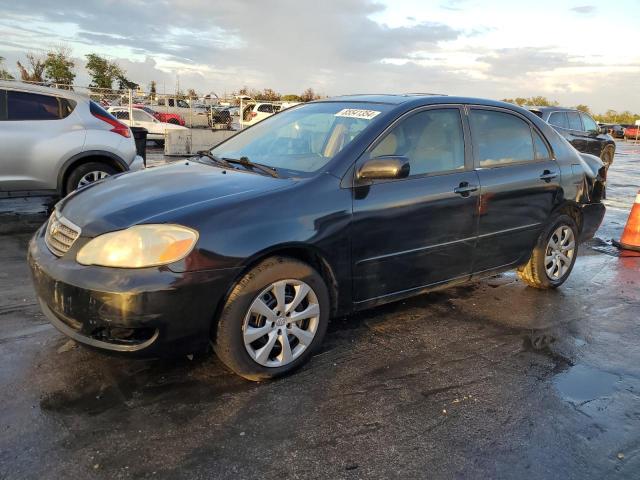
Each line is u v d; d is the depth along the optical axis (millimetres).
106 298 2717
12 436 2596
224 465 2475
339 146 3621
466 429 2824
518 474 2498
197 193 3189
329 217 3279
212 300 2896
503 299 4793
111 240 2826
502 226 4359
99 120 7262
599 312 4598
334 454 2586
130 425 2725
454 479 2451
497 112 4504
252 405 2949
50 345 3506
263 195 3137
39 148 6742
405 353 3650
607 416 3006
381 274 3633
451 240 3992
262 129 4434
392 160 3307
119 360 3344
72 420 2744
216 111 24688
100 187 3551
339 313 3529
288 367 3254
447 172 3967
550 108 14828
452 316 4340
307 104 4602
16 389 2990
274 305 3160
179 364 3334
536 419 2943
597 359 3707
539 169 4652
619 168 18547
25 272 4945
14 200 8234
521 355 3709
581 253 6602
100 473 2383
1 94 6594
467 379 3342
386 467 2514
